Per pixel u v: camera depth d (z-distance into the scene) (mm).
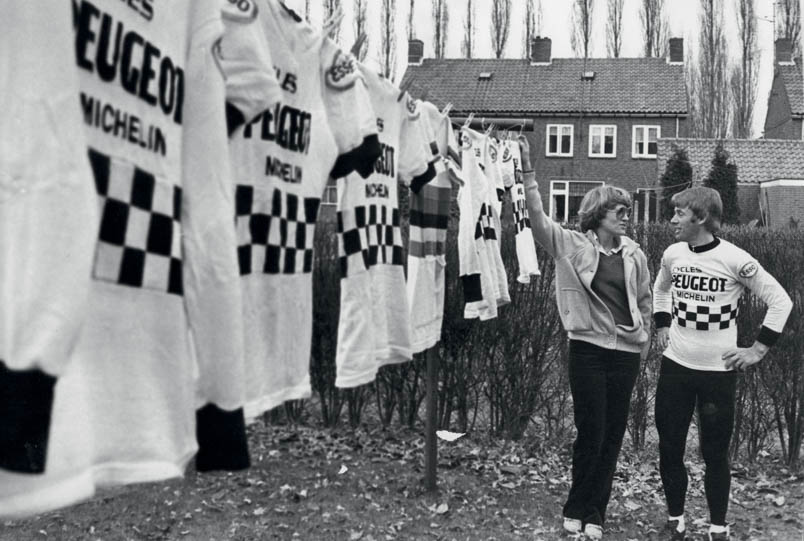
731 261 4992
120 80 1930
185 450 2072
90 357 1848
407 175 4359
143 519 5418
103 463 1874
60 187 1627
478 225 5297
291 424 8023
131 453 1936
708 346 5047
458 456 7086
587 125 38531
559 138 38625
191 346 2131
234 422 2148
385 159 4039
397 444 7477
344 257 3727
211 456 2143
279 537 5203
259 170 2795
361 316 3709
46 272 1592
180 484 6160
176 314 2072
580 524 5266
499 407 7570
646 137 38219
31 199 1602
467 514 5719
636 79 39500
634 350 5148
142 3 2002
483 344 7438
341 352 3703
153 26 2041
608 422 5195
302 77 2992
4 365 1550
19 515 1592
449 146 4973
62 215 1623
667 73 39625
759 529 5695
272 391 2875
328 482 6328
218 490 6090
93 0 1855
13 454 1549
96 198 1721
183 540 5105
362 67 3871
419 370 7707
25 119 1613
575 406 5152
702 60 58312
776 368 7059
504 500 6066
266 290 2842
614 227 5059
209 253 2146
